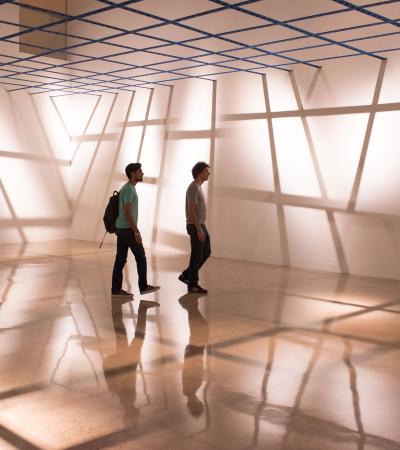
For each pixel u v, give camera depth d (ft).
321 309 20.80
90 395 12.07
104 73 33.81
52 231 44.29
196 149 36.60
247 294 23.45
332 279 27.71
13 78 37.83
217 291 24.00
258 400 11.91
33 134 42.60
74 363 14.23
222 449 9.67
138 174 21.54
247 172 33.91
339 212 29.89
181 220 37.76
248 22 30.83
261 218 33.35
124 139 41.29
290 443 9.91
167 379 13.14
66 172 45.16
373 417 11.08
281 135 32.12
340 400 11.96
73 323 18.24
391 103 27.53
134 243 22.00
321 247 30.73
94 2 36.40
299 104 31.14
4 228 41.11
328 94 29.84
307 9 28.76
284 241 32.32
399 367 14.21
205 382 12.96
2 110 40.55
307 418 11.00
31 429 10.38
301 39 29.17
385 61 27.53
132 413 11.14
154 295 22.90
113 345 15.85
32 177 42.70
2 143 40.63
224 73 34.14
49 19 37.37
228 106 34.63
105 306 20.72
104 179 42.73
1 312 19.54
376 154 28.30
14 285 24.48
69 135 45.24
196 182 22.80
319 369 14.01
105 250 37.63
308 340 16.65
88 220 44.01
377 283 26.71
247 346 15.96
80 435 10.14
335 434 10.30
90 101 43.65
